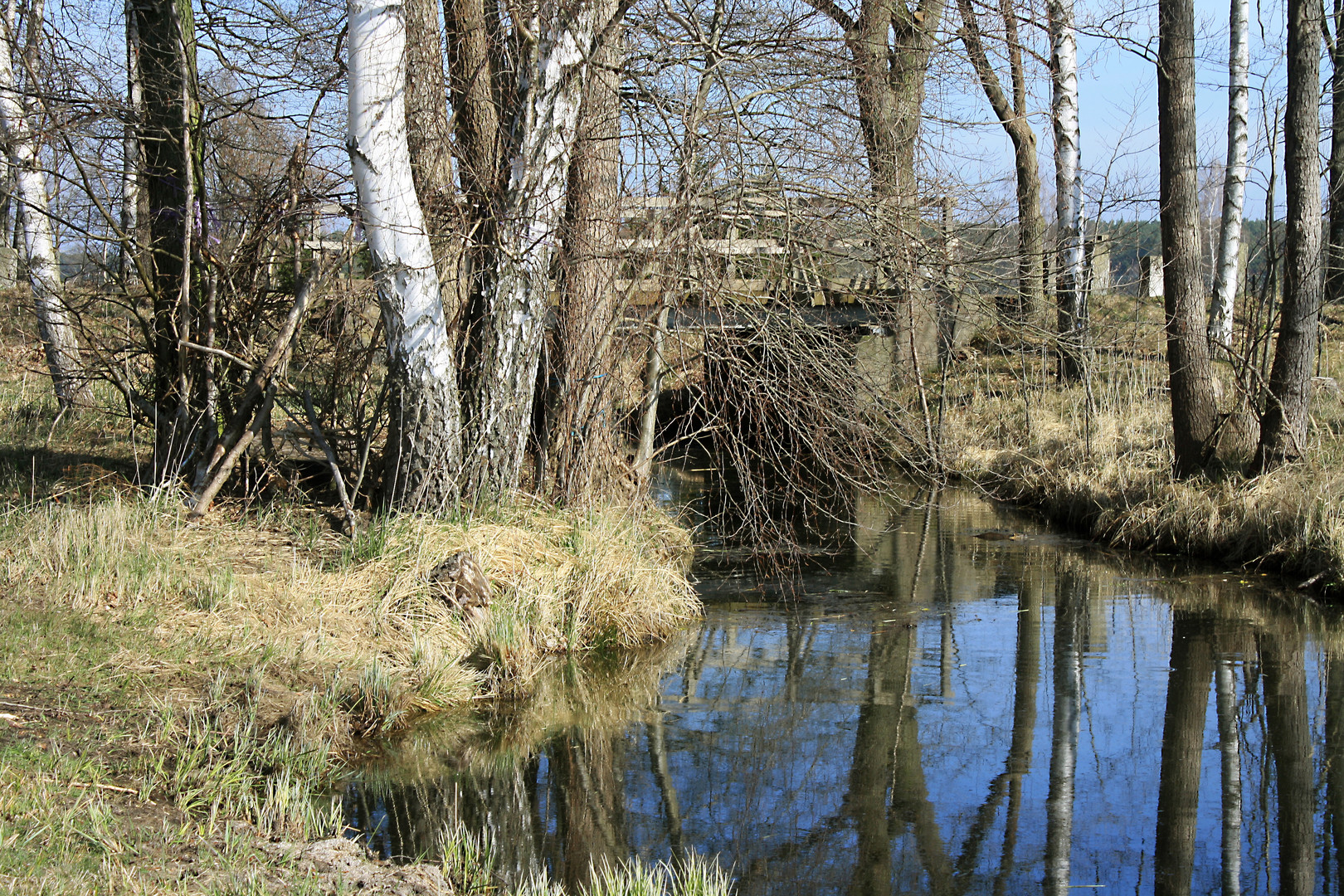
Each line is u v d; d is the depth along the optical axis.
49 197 10.48
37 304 11.25
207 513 8.95
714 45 8.62
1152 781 6.37
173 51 9.34
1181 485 12.22
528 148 8.74
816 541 12.72
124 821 4.74
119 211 11.20
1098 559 11.70
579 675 8.14
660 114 8.48
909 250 9.16
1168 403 15.84
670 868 5.10
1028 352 20.05
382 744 6.62
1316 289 11.15
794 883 5.20
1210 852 5.51
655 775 6.46
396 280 8.48
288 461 10.51
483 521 8.98
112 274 9.57
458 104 9.98
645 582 9.29
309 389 9.83
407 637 7.61
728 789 6.27
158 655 6.63
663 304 9.43
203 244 9.43
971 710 7.54
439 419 8.82
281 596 7.60
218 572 7.70
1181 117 12.05
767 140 9.11
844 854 5.50
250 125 11.29
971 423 17.17
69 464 11.05
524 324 9.09
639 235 9.13
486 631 7.91
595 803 6.04
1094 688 7.87
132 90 9.63
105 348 9.71
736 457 9.99
